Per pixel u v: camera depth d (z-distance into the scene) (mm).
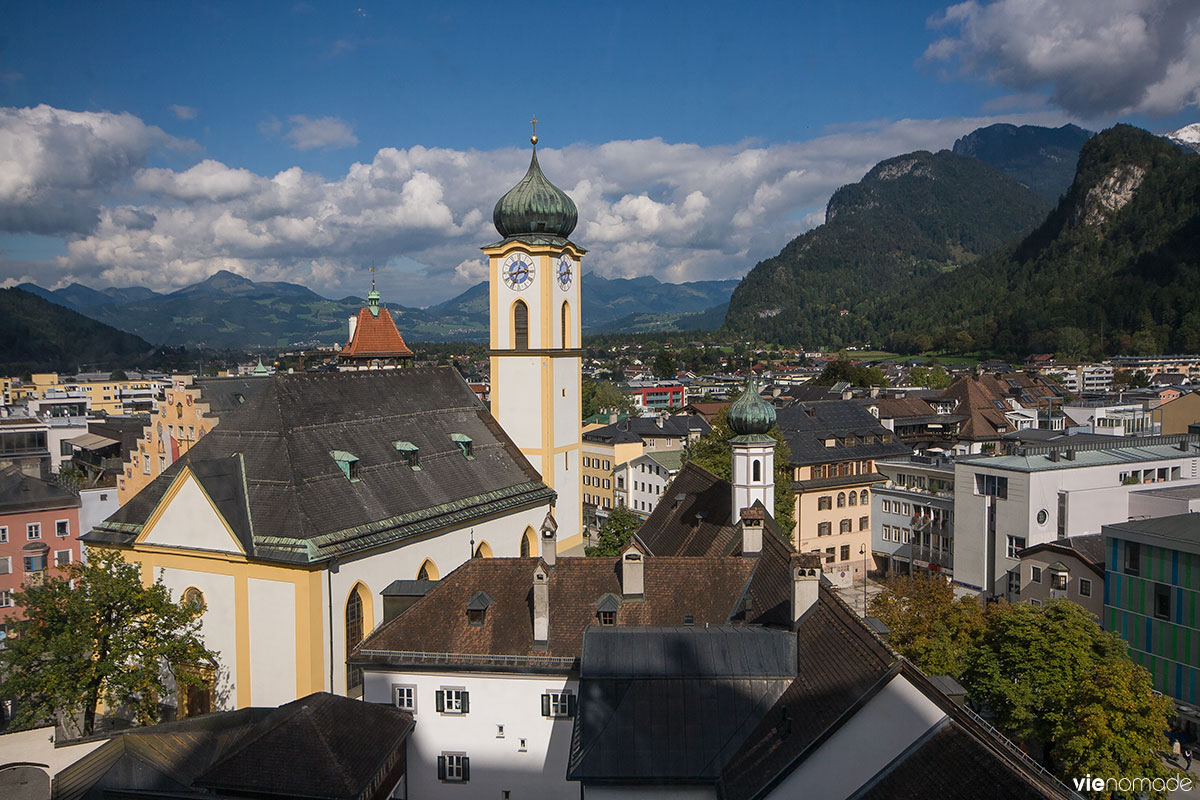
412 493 59406
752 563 46688
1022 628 50531
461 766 43594
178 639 47781
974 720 26266
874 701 27656
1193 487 83625
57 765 45625
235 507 50938
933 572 89875
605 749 33000
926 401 146250
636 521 81625
